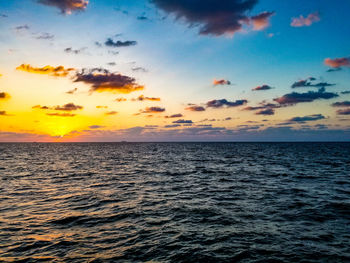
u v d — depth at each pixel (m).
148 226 10.54
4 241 8.93
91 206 13.80
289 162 43.06
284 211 12.67
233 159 51.25
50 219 11.48
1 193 17.23
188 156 62.72
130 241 8.94
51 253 7.97
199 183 21.47
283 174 27.00
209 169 32.44
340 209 12.94
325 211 12.60
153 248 8.34
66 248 8.35
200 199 15.45
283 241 8.91
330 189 18.44
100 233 9.74
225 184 20.89
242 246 8.48
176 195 16.62
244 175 26.47
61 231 9.95
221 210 12.91
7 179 23.67
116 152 87.00
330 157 57.16
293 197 15.79
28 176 25.83
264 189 18.56
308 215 11.97
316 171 29.73
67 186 20.05
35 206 13.77
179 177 25.22
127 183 21.58
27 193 17.25
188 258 7.61
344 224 10.70
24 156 62.00
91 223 10.93
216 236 9.39
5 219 11.45
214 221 11.16
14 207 13.54
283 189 18.50
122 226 10.55
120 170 31.70
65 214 12.26
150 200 15.20
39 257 7.69
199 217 11.77
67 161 46.88
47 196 16.30
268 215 12.02
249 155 65.94
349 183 21.14
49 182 22.08
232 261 7.42
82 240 9.05
